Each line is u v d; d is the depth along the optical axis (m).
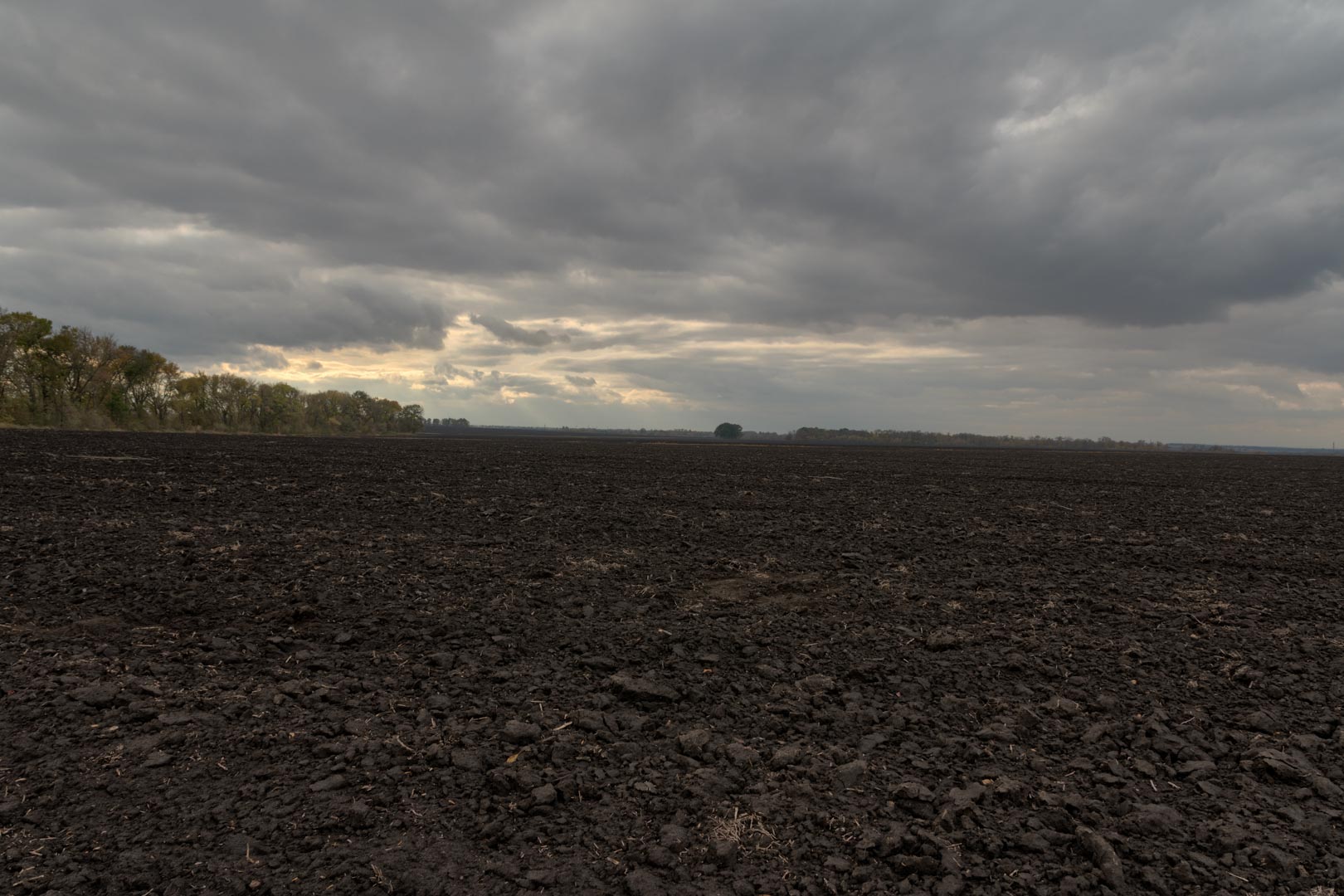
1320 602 8.57
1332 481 36.56
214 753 4.24
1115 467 47.69
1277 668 6.10
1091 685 5.72
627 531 13.32
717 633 6.94
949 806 3.79
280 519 13.37
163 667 5.61
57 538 10.34
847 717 5.04
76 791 3.77
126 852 3.25
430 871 3.18
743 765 4.27
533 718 4.87
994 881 3.20
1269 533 15.02
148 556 9.38
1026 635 7.06
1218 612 7.99
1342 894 3.10
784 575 9.78
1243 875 3.24
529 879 3.13
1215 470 48.03
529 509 16.34
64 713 4.69
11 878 3.03
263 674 5.59
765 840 3.48
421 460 35.94
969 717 5.09
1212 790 4.05
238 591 7.89
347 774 4.02
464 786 3.94
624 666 6.00
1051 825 3.69
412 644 6.39
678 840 3.43
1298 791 4.04
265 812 3.61
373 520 13.66
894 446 119.50
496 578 9.00
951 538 13.42
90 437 44.31
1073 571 10.34
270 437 71.12
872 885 3.14
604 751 4.41
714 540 12.55
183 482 19.31
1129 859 3.39
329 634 6.60
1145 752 4.57
